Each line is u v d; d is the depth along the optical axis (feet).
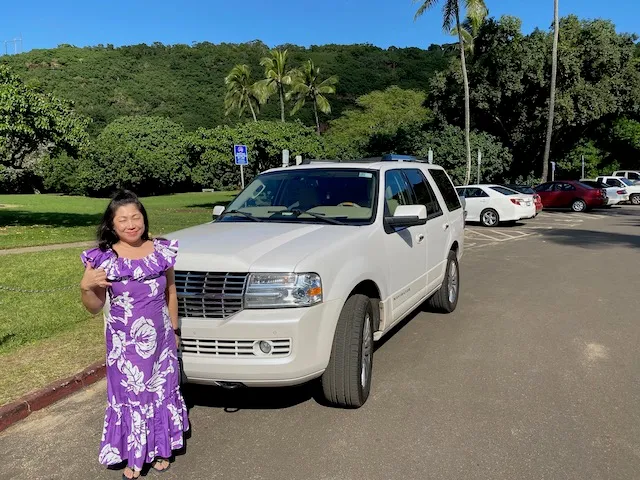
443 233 22.40
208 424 13.74
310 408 14.57
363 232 15.46
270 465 11.70
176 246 11.12
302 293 12.60
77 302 24.48
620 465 11.50
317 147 93.15
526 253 43.24
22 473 11.58
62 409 14.73
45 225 60.03
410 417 13.88
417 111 199.11
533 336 20.68
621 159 149.89
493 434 12.91
